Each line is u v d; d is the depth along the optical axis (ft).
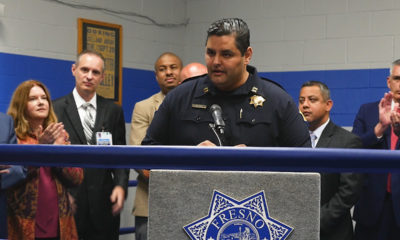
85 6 17.10
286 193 3.65
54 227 9.80
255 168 3.60
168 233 3.76
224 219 3.71
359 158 3.48
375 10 17.12
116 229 12.14
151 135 7.09
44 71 16.11
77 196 11.48
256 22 18.88
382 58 17.02
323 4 17.85
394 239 11.20
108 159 3.83
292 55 18.30
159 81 12.48
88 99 11.98
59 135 8.84
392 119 10.97
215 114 6.46
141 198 11.51
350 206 10.22
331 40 17.72
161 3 19.26
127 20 18.26
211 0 19.58
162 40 19.31
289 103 6.77
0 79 15.19
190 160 3.67
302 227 3.64
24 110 10.11
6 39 15.31
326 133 10.81
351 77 17.40
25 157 4.05
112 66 17.81
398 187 10.98
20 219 9.41
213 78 6.46
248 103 6.72
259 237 3.67
